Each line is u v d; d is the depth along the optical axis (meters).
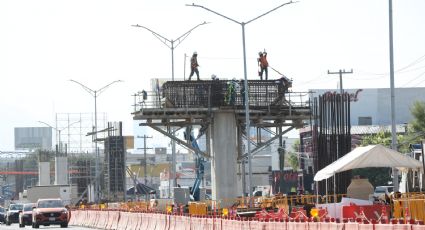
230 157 129.75
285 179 177.38
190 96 130.00
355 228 41.97
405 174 86.06
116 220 112.56
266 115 132.62
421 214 56.12
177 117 130.25
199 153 134.88
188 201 127.56
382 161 66.06
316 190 100.25
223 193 128.38
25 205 133.75
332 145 100.94
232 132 130.38
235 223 62.25
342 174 97.75
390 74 85.44
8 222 155.25
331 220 46.00
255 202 110.50
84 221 134.50
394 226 38.19
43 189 191.38
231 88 129.62
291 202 92.69
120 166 197.25
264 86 131.88
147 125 134.12
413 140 173.25
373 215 57.44
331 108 101.81
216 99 129.62
